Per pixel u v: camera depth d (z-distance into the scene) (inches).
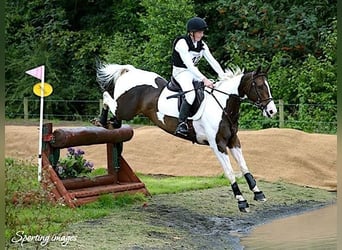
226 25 895.7
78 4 1028.5
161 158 534.3
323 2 811.4
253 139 522.6
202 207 376.2
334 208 402.6
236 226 345.4
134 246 278.1
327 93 709.3
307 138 515.2
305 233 327.6
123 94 385.7
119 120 392.8
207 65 844.6
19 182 329.7
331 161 491.8
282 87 744.3
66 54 1008.9
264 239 314.3
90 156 552.4
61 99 977.5
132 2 955.3
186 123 361.4
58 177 350.9
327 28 772.6
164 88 376.2
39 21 1020.5
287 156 501.0
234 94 357.1
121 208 359.3
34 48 984.3
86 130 364.2
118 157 393.1
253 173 493.4
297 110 730.8
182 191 421.7
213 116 355.9
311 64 719.7
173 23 802.2
